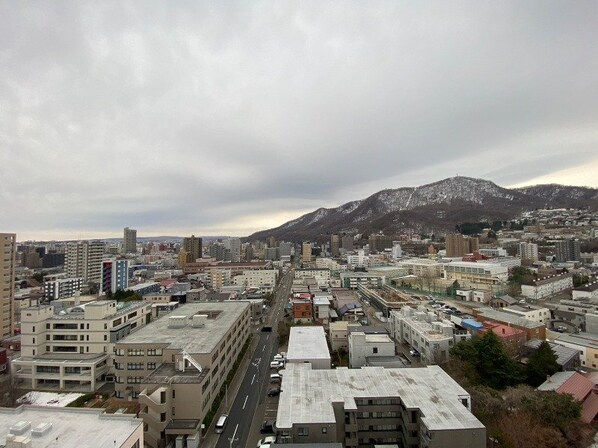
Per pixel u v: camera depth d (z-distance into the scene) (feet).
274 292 609.42
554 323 344.49
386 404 160.66
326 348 233.55
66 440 119.14
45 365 242.17
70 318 263.08
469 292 498.28
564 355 240.53
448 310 399.44
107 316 268.82
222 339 233.14
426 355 261.03
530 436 155.63
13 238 353.31
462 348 233.55
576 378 207.41
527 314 343.46
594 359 246.68
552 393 182.29
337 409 154.81
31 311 256.93
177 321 263.70
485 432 135.13
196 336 236.22
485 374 219.82
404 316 329.72
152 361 217.15
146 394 174.81
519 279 559.38
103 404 211.20
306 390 167.53
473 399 178.91
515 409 175.52
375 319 397.19
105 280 611.47
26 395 223.30
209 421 186.70
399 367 211.20
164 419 169.17
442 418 141.90
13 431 121.49
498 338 236.63
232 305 345.92
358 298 498.28
